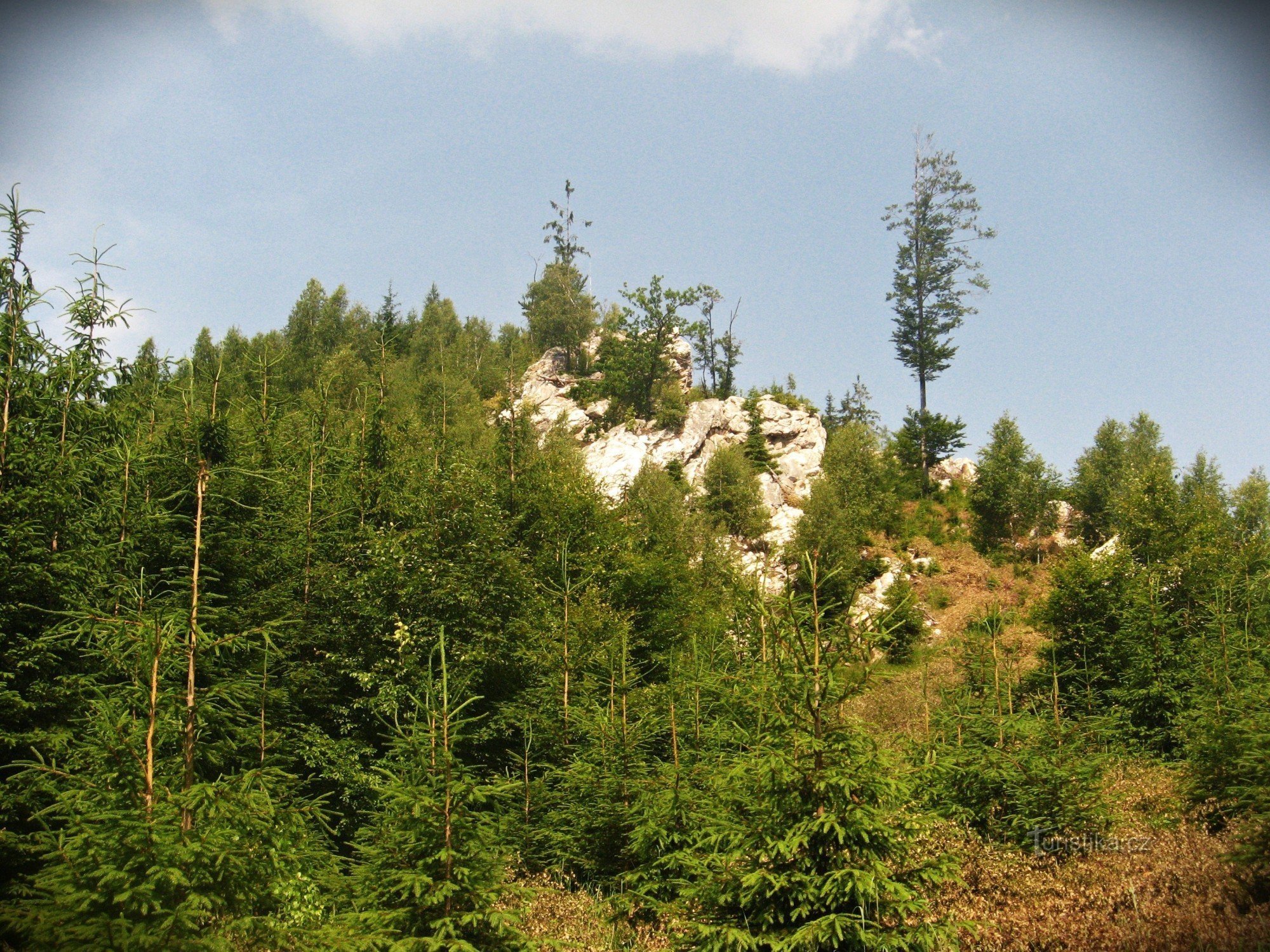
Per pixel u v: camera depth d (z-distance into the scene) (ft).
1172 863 33.42
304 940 22.18
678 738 39.58
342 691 47.16
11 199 36.01
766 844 25.16
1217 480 161.99
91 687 28.04
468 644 48.11
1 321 34.68
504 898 27.48
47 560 33.32
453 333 294.25
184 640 26.40
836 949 24.03
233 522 49.78
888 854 25.85
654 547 83.20
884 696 53.62
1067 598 70.79
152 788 23.04
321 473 58.90
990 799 39.55
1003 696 57.52
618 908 31.99
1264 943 26.43
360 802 41.50
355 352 211.20
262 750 37.83
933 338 202.69
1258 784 35.29
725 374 256.93
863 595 135.33
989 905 30.53
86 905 19.72
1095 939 28.17
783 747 26.40
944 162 205.26
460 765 27.14
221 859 21.56
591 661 45.09
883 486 174.09
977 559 156.25
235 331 212.23
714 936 25.11
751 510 160.45
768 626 28.55
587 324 268.82
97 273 43.32
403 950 23.34
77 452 37.96
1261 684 44.11
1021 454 168.96
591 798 37.42
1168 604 71.36
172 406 58.03
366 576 48.93
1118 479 164.76
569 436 180.45
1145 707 59.82
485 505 56.59
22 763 24.86
